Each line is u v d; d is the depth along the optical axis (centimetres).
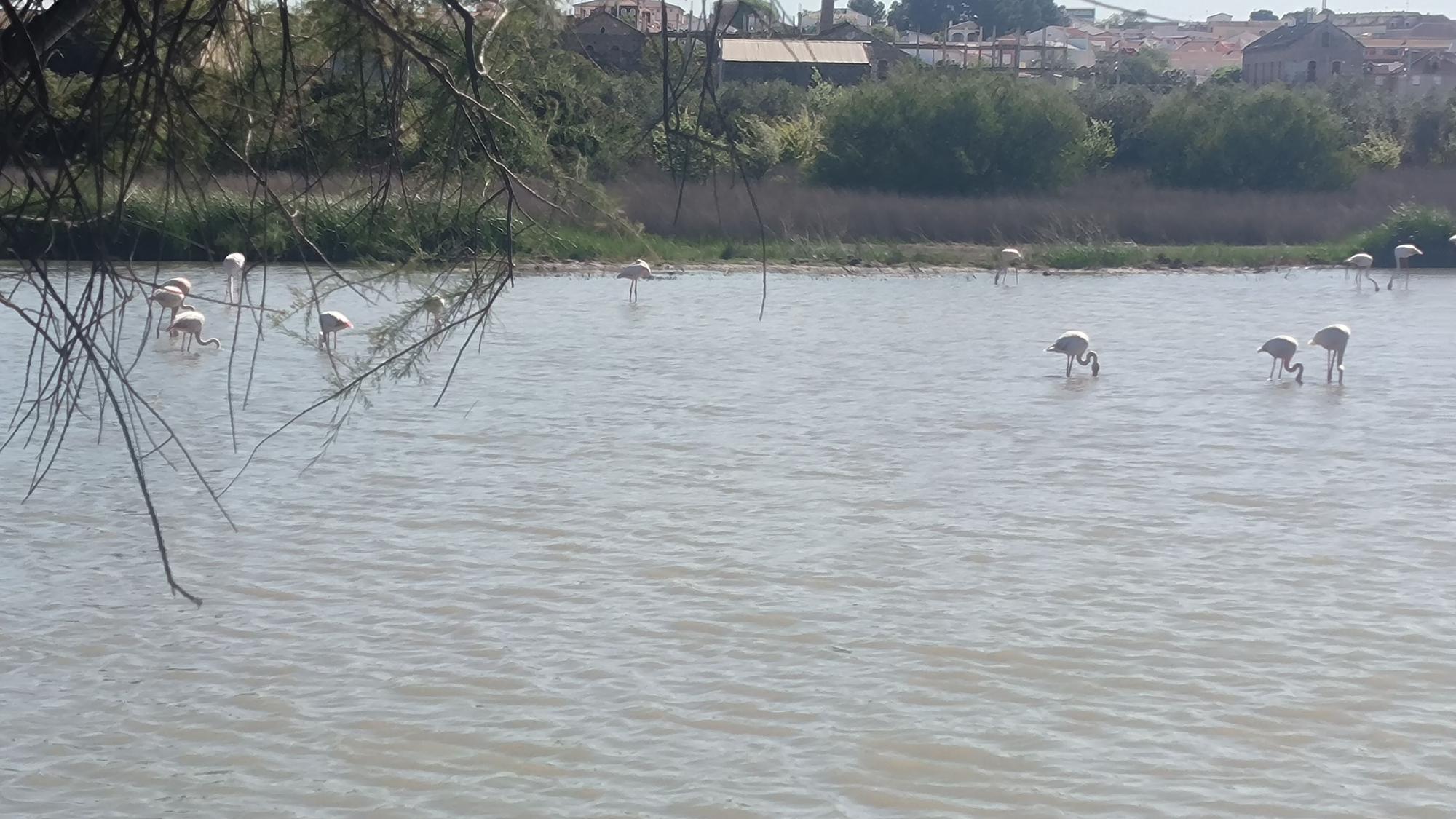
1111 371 2378
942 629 1084
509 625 1084
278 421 1791
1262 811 813
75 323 417
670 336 2661
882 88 4812
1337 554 1298
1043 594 1172
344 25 521
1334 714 939
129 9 441
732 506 1439
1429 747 893
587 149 559
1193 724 924
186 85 502
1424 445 1800
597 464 1609
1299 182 5188
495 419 1847
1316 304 3412
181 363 2173
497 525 1352
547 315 2917
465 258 540
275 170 538
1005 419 1944
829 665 1012
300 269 2745
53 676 977
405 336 543
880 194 4659
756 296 3334
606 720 920
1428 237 4388
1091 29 10475
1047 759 873
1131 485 1564
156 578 1179
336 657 1015
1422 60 8581
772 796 824
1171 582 1207
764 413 1942
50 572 1188
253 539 1289
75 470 1512
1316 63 8800
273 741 888
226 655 1016
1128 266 4244
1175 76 7794
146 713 923
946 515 1420
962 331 2836
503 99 538
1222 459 1711
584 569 1219
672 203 2791
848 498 1482
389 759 865
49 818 791
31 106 464
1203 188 5203
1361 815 809
